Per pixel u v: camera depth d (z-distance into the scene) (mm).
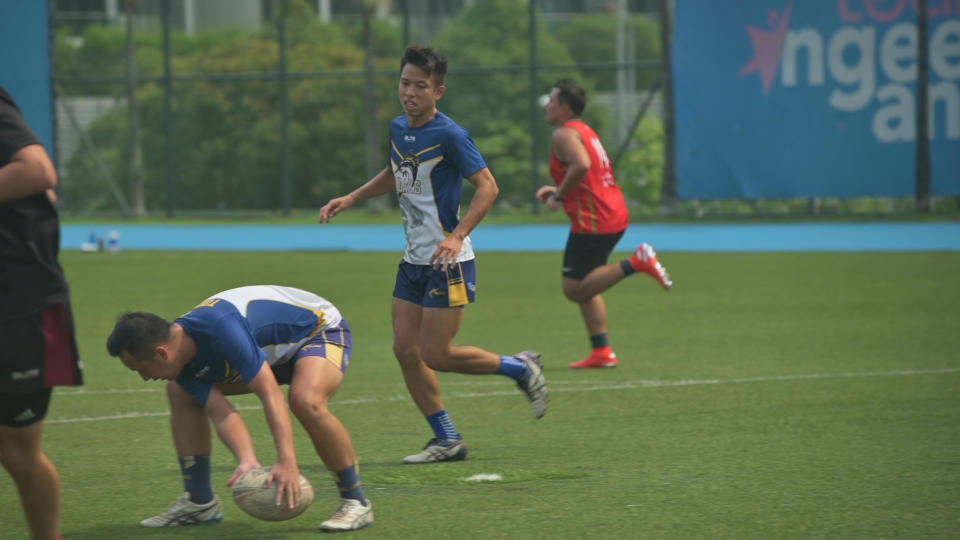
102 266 69250
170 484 20578
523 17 142500
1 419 14648
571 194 33406
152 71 143750
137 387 31312
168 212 121750
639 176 122625
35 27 114125
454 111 137875
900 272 58469
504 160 133750
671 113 103688
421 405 22375
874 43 96562
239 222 114375
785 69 98375
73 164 131375
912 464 21203
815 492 19234
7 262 14188
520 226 101312
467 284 22297
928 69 95938
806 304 47312
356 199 23484
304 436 24906
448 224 22109
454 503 18859
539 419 25891
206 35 157375
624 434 24469
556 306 48781
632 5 173375
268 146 134125
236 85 135375
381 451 23266
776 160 99188
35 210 14391
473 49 139875
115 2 175250
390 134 22609
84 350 38281
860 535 16750
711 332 40281
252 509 16188
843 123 97688
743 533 16906
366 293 54031
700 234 87000
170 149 121188
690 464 21500
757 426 24969
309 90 134375
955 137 96250
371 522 17578
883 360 33719
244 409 28203
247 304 17000
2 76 114375
